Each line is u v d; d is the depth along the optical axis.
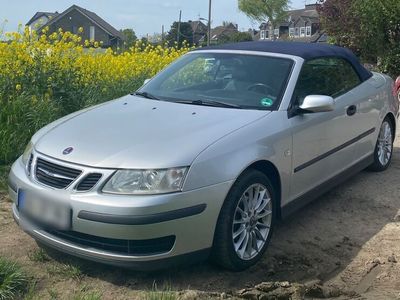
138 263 3.76
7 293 3.68
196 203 3.85
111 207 3.70
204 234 3.93
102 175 3.82
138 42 12.33
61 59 8.72
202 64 5.56
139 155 3.88
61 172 3.99
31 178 4.18
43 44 8.82
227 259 4.12
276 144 4.53
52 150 4.16
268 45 5.71
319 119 5.14
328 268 4.45
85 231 3.80
